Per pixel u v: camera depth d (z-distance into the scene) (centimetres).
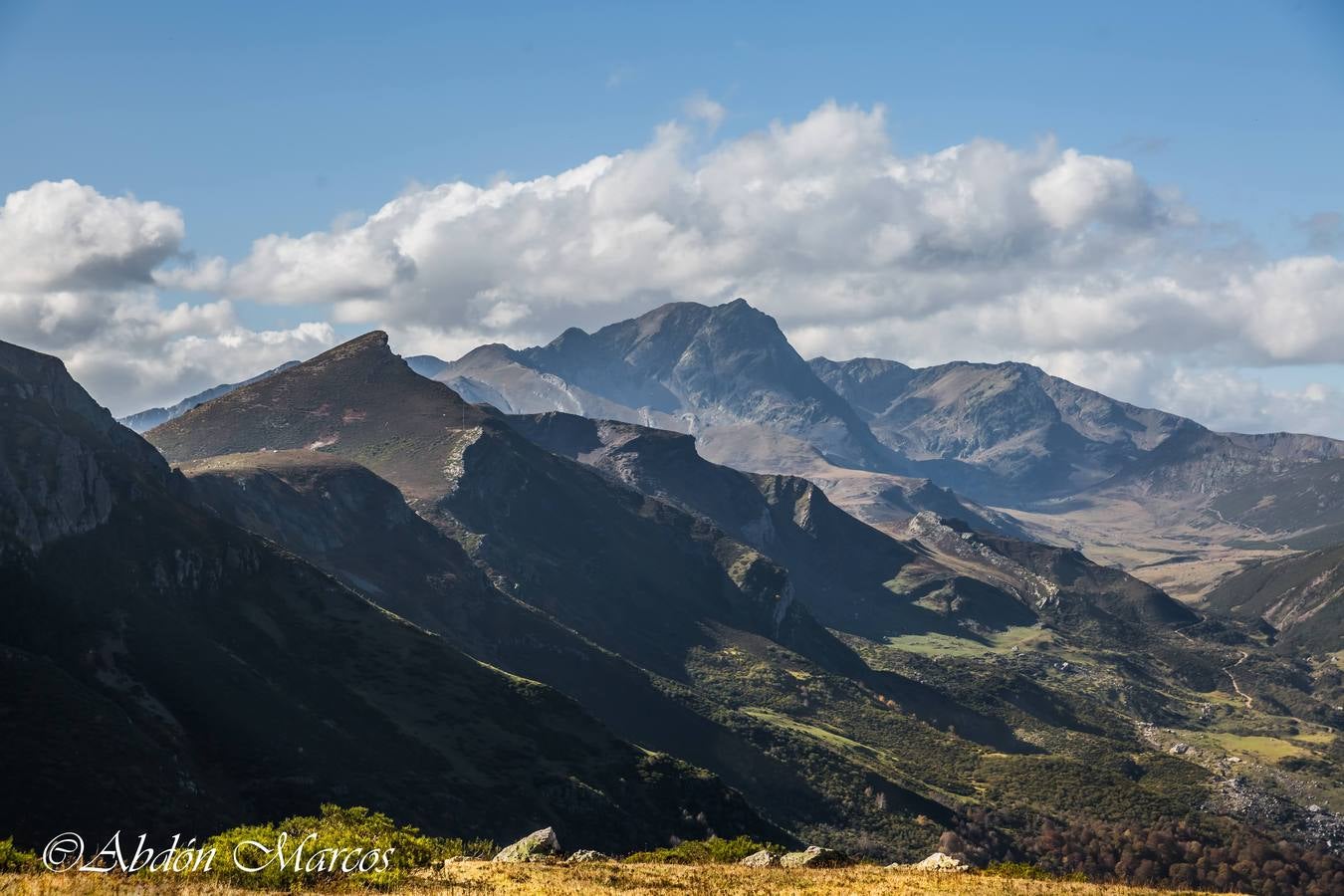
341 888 7038
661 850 9800
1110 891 7812
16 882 6456
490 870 7756
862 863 9050
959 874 8381
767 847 9688
